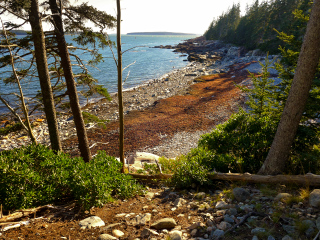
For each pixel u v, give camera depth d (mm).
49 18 9094
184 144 16969
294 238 3393
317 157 6277
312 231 3459
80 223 4324
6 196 4785
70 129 21547
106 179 5680
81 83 12508
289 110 5711
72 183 5301
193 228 4125
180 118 22422
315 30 5023
